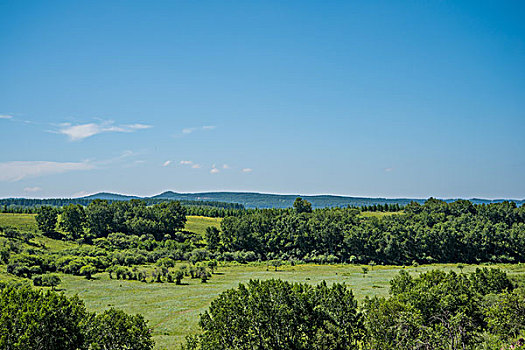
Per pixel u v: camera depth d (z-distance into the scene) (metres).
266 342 38.62
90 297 84.06
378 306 39.03
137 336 35.22
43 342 31.83
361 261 147.75
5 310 31.95
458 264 132.25
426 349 34.28
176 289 94.50
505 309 38.41
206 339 37.81
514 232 144.38
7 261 108.88
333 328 39.00
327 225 160.38
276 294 40.25
